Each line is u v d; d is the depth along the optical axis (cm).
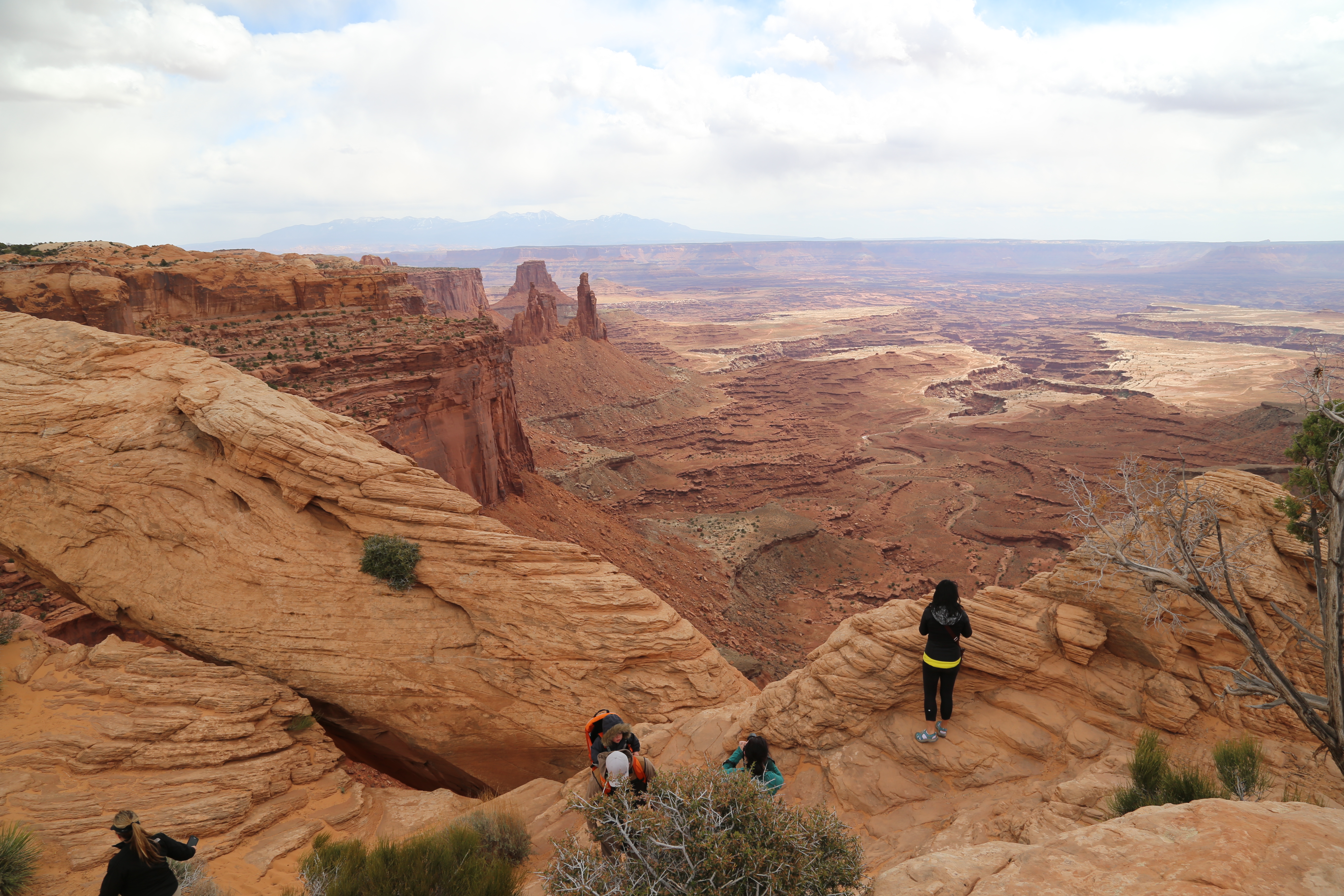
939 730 1073
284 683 1934
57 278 4225
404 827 1545
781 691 1273
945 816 968
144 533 2077
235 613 1984
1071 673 1088
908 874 602
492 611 1986
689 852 563
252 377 2444
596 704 1898
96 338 2442
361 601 2011
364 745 2100
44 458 2131
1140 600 1067
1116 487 1055
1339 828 484
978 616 1168
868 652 1157
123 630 2933
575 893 546
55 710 1584
